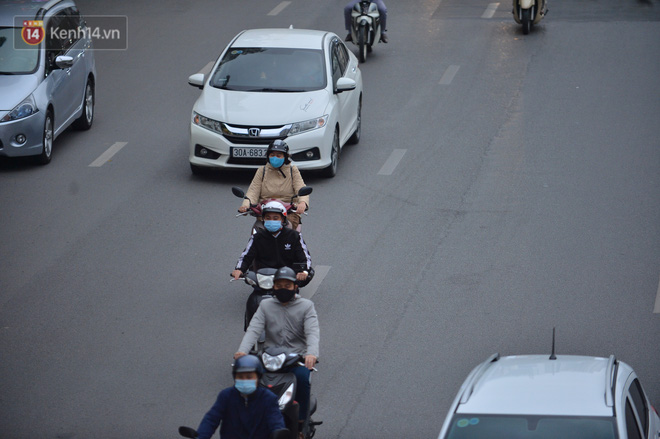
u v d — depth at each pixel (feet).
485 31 132.77
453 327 55.62
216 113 79.66
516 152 88.17
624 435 31.81
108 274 63.36
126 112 101.76
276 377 39.37
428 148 89.97
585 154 87.15
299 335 41.81
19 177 82.84
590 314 57.11
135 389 48.78
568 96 104.47
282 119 78.69
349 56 93.40
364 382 49.34
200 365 51.29
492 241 68.59
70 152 89.66
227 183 81.56
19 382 49.52
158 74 115.14
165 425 45.29
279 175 59.06
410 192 78.89
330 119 80.23
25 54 86.79
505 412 33.22
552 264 64.54
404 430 44.65
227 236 69.97
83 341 54.03
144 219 73.31
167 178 82.69
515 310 57.77
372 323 56.18
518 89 107.45
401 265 64.75
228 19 140.26
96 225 72.02
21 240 69.21
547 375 35.60
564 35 129.08
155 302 59.11
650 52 119.85
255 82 82.84
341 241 68.90
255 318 41.81
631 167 83.66
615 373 35.60
